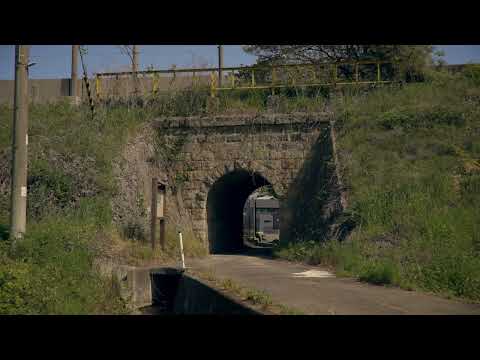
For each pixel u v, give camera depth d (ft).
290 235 70.54
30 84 91.66
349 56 94.48
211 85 78.69
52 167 57.11
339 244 53.88
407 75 84.89
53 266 38.24
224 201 85.56
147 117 76.13
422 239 47.88
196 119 74.28
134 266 49.57
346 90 77.36
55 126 68.74
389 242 49.52
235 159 73.20
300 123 71.82
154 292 47.65
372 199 56.24
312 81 80.02
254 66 86.89
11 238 41.47
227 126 73.56
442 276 37.91
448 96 73.15
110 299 38.96
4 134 64.34
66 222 49.03
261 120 72.54
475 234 47.29
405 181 58.13
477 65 80.89
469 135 64.44
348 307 29.96
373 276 40.83
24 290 32.86
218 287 36.60
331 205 60.64
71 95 88.84
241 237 103.65
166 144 75.10
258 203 178.70
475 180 56.03
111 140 66.95
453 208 52.80
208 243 74.95
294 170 71.67
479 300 33.27
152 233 57.21
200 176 73.97
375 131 67.72
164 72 79.97
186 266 53.93
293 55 99.04
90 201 55.88
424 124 67.26
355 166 62.49
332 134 68.74
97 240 49.83
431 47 86.94
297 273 48.14
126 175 64.59
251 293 32.32
